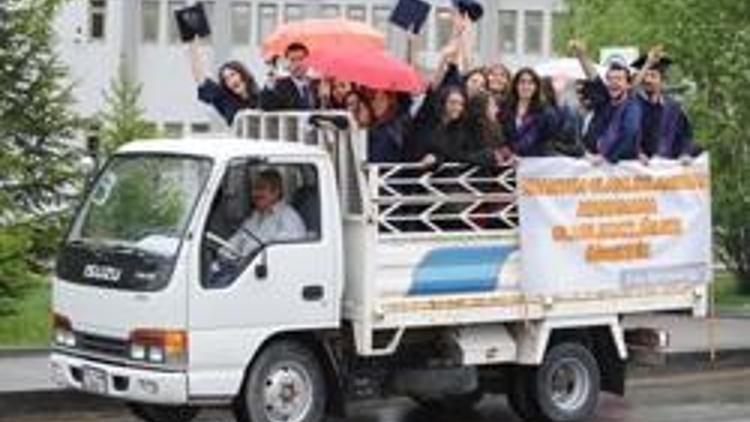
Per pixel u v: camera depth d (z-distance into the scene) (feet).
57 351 59.67
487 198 62.49
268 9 273.33
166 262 55.77
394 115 61.77
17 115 144.66
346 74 61.26
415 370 62.85
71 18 265.75
